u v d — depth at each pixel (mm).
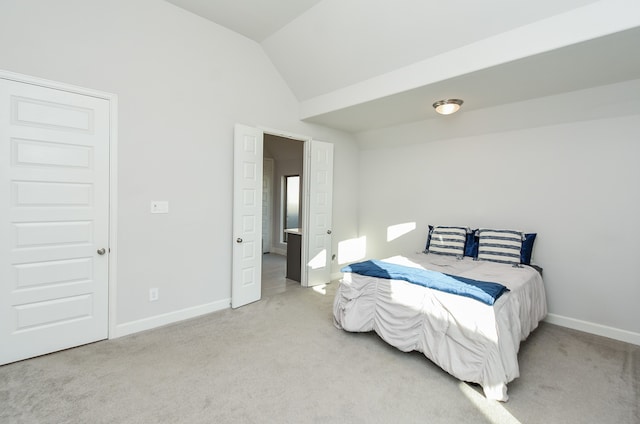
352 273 2846
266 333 2795
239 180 3365
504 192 3510
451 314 2137
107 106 2531
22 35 2146
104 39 2498
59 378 2033
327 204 4473
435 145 4133
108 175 2557
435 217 4156
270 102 3752
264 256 6668
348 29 2877
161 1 2811
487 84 2740
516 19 2186
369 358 2379
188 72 3021
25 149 2191
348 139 4859
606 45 2031
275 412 1757
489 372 1897
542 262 3232
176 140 2959
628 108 2707
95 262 2525
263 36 3434
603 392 1979
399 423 1688
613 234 2830
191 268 3121
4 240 2143
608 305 2857
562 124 3090
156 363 2246
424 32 2564
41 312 2301
